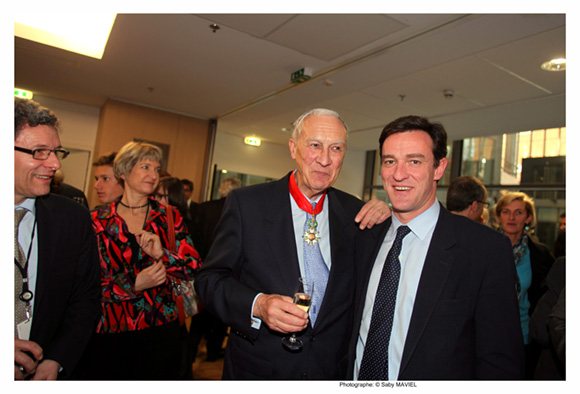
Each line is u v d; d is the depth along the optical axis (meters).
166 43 4.00
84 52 4.39
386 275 1.31
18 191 1.25
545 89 4.17
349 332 1.46
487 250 1.20
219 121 7.17
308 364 1.35
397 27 3.28
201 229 3.21
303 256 1.47
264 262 1.41
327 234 1.54
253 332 1.29
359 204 1.70
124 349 1.80
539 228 5.73
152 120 6.59
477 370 1.15
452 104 4.94
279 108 5.94
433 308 1.17
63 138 6.50
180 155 6.86
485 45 3.38
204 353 3.90
